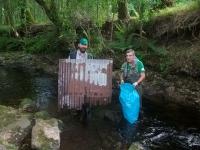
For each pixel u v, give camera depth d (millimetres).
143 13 4645
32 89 4008
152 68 4242
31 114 2934
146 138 2643
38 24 7277
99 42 5020
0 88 4070
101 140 2600
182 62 3969
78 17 5289
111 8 5535
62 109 3164
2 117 2746
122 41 4836
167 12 4594
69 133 2715
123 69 3066
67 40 5508
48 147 2361
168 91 3643
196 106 3268
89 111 3137
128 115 2926
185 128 2812
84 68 3109
